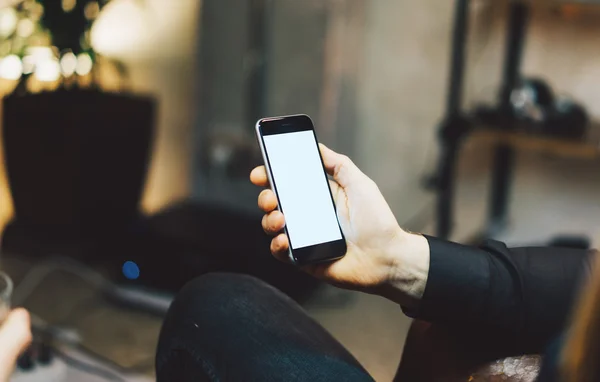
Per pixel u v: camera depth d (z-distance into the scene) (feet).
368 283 2.26
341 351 2.29
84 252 6.58
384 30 6.52
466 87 6.36
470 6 6.18
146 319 5.47
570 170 6.17
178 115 7.45
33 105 6.41
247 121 7.11
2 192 7.12
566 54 5.94
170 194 7.63
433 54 6.40
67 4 6.51
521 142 5.32
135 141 6.72
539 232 6.39
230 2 6.88
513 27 5.87
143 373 4.72
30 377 4.00
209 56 7.13
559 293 2.15
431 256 2.16
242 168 7.15
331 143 6.81
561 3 5.30
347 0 6.42
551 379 1.60
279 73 6.83
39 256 6.51
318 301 5.79
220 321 2.28
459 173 6.59
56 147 6.49
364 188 2.28
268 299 2.43
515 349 2.16
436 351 2.22
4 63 7.10
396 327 5.52
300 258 2.27
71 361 4.67
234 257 5.29
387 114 6.71
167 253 5.46
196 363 2.20
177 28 7.22
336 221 2.28
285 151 2.39
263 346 2.18
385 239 2.20
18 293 5.81
